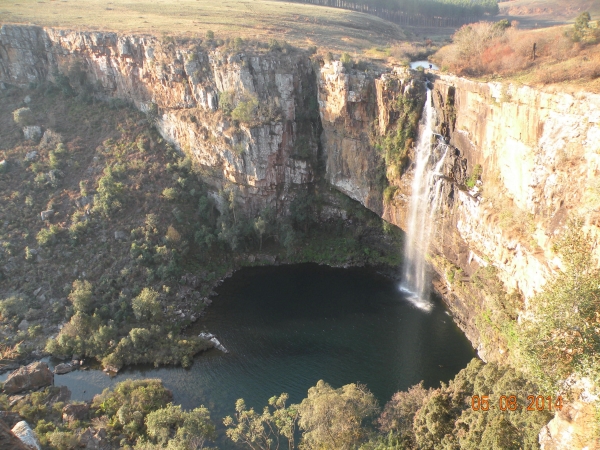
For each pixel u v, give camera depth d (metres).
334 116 73.19
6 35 89.56
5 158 78.31
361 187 74.31
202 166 81.69
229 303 68.69
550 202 40.25
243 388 52.00
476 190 53.53
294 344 58.88
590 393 25.19
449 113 57.25
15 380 51.22
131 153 81.88
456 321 60.81
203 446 42.38
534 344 28.59
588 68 42.34
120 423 45.41
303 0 149.75
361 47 89.31
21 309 62.19
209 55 77.62
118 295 65.38
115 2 118.25
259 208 81.88
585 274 28.55
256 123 74.94
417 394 41.56
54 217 71.88
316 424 35.94
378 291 70.44
